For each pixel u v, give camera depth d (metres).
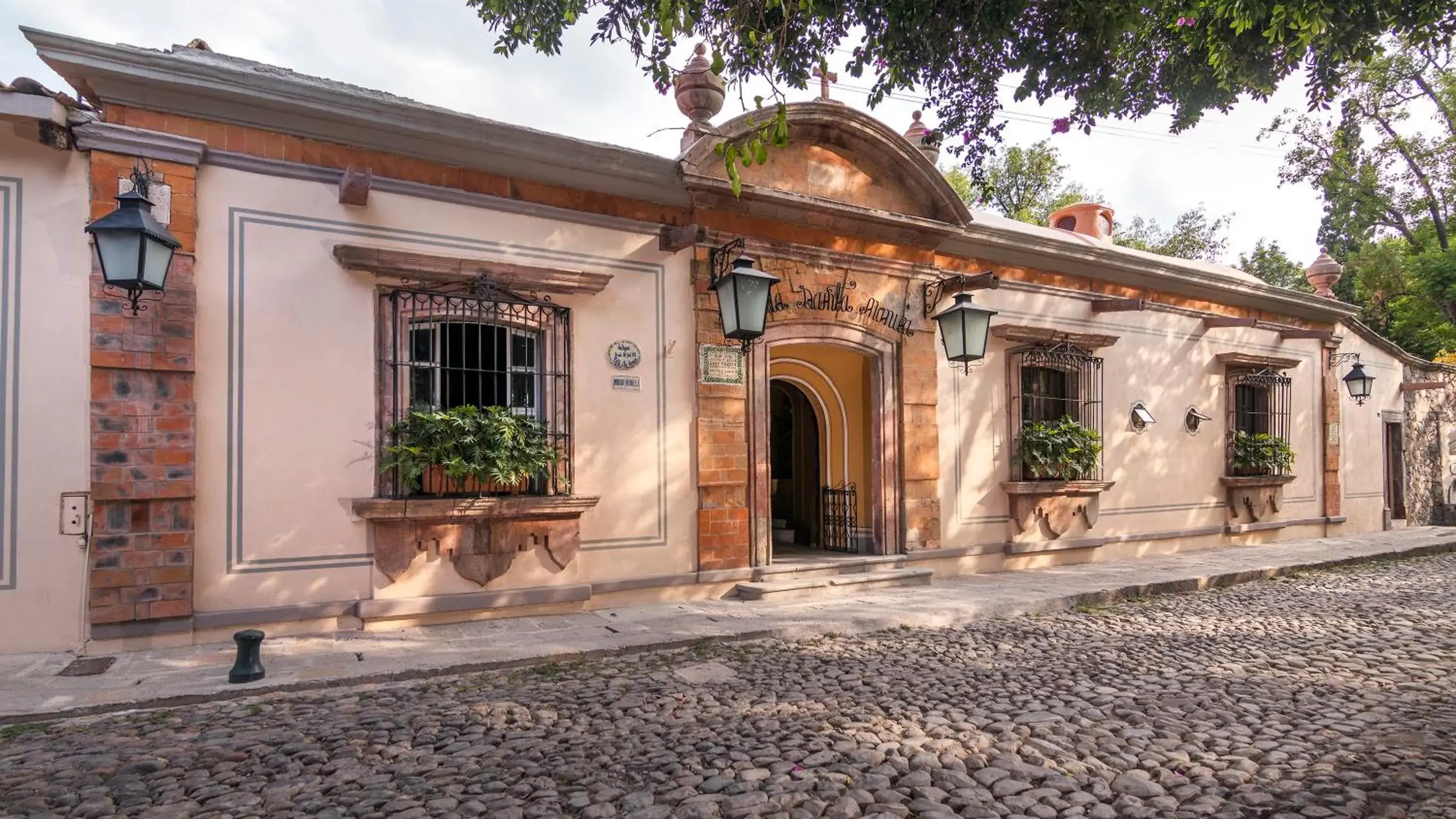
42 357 6.01
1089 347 11.80
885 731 4.74
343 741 4.51
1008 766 4.20
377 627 6.92
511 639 6.66
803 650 6.75
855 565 9.41
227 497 6.47
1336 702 5.30
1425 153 21.00
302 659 5.95
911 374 10.06
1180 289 13.17
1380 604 8.94
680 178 8.31
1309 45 5.78
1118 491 12.20
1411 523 17.62
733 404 8.80
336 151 6.97
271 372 6.64
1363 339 16.55
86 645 6.00
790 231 9.23
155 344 6.17
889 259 9.91
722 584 8.66
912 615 7.79
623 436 8.18
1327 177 21.61
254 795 3.80
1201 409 13.45
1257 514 13.98
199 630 6.33
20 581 5.93
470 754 4.33
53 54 5.84
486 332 7.67
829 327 9.45
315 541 6.76
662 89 5.76
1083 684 5.73
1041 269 11.55
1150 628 7.70
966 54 6.25
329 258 6.91
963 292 10.16
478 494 7.42
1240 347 14.12
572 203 8.02
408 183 7.22
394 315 7.04
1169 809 3.70
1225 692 5.55
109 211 6.07
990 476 10.87
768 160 9.09
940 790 3.90
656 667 6.20
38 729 4.71
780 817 3.61
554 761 4.23
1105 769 4.16
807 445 11.33
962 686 5.70
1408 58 18.95
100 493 6.00
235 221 6.56
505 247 7.67
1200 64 6.31
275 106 6.61
